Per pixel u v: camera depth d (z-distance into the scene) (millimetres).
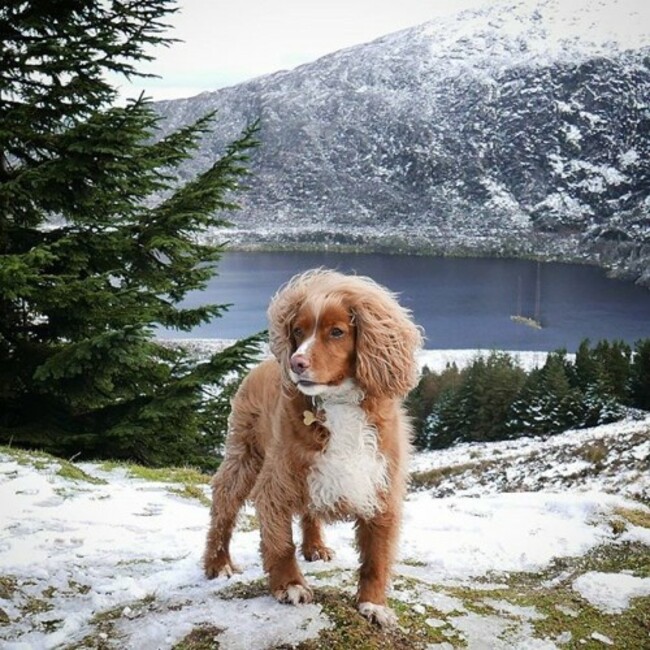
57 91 11992
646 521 6430
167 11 12148
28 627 4332
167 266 13125
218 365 12570
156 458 12930
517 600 4762
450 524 6359
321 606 4047
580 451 27719
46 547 5617
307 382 3871
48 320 12648
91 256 12461
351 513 4059
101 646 3869
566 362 62719
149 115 11711
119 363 11727
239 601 4191
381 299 4105
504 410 54719
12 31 12250
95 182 12250
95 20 12430
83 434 12352
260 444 4812
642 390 59031
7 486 7211
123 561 5395
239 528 6312
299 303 4164
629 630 4457
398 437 4188
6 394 12305
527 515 6543
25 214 12836
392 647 3797
